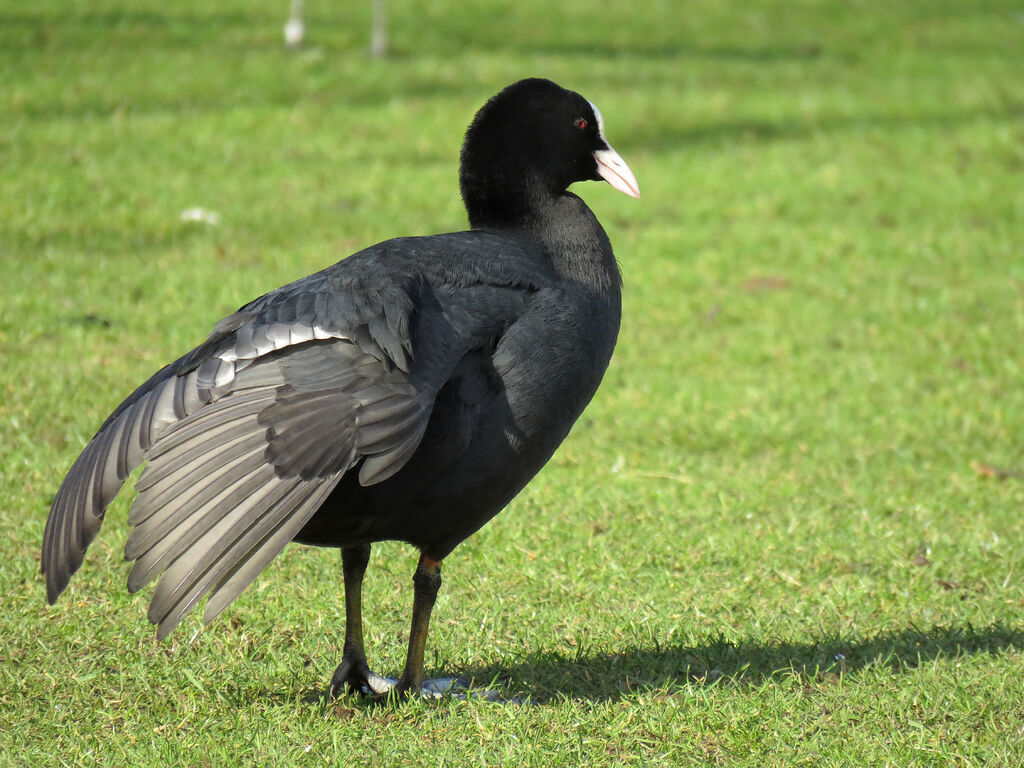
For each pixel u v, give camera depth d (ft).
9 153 71.05
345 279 22.56
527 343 23.20
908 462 41.57
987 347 52.95
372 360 21.29
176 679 25.58
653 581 31.78
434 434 22.15
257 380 20.93
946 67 108.78
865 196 74.95
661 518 35.65
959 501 38.01
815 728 24.27
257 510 19.34
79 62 88.84
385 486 22.16
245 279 56.08
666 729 24.08
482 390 22.75
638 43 110.93
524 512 35.78
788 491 38.40
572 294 24.62
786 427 44.04
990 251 65.98
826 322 55.88
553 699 25.38
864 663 27.37
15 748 22.49
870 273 62.59
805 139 86.17
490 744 23.24
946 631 28.96
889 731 24.16
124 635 27.45
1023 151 82.84
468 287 23.39
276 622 28.53
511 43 106.52
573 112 27.76
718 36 115.85
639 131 86.38
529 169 27.27
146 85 86.28
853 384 48.67
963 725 24.36
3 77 83.87
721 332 54.49
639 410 45.44
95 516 20.42
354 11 111.65
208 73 89.86
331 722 23.81
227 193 68.85
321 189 70.74
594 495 37.29
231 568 18.85
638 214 71.31
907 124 89.86
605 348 25.02
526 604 30.09
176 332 49.44
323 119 83.30
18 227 60.70
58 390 42.45
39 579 29.99
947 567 32.96
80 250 58.95
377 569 31.86
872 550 33.99
